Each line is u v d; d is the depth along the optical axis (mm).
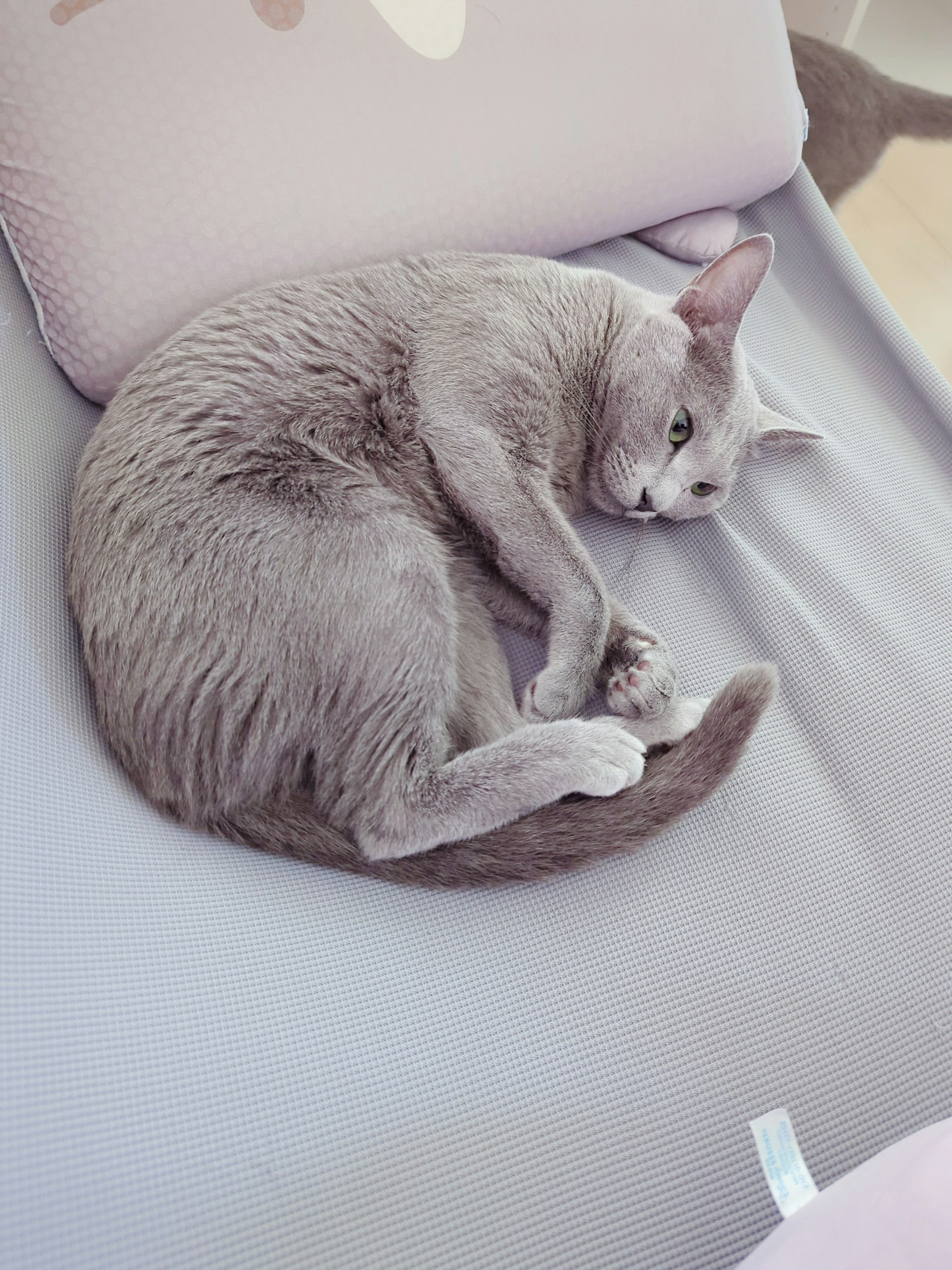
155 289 1249
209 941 960
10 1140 721
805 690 1277
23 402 1215
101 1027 830
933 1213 694
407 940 1037
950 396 1573
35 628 1048
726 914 1099
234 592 1027
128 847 977
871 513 1452
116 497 1073
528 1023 995
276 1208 820
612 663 1291
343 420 1199
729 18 1543
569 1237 872
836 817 1183
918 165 2258
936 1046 1040
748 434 1428
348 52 1272
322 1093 899
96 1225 735
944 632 1328
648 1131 943
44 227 1220
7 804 879
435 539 1222
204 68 1209
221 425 1115
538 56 1398
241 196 1251
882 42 2424
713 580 1414
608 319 1353
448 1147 899
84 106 1185
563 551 1226
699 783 1104
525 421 1250
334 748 1070
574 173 1475
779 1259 730
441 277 1296
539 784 1077
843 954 1084
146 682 1013
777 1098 984
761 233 1822
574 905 1087
